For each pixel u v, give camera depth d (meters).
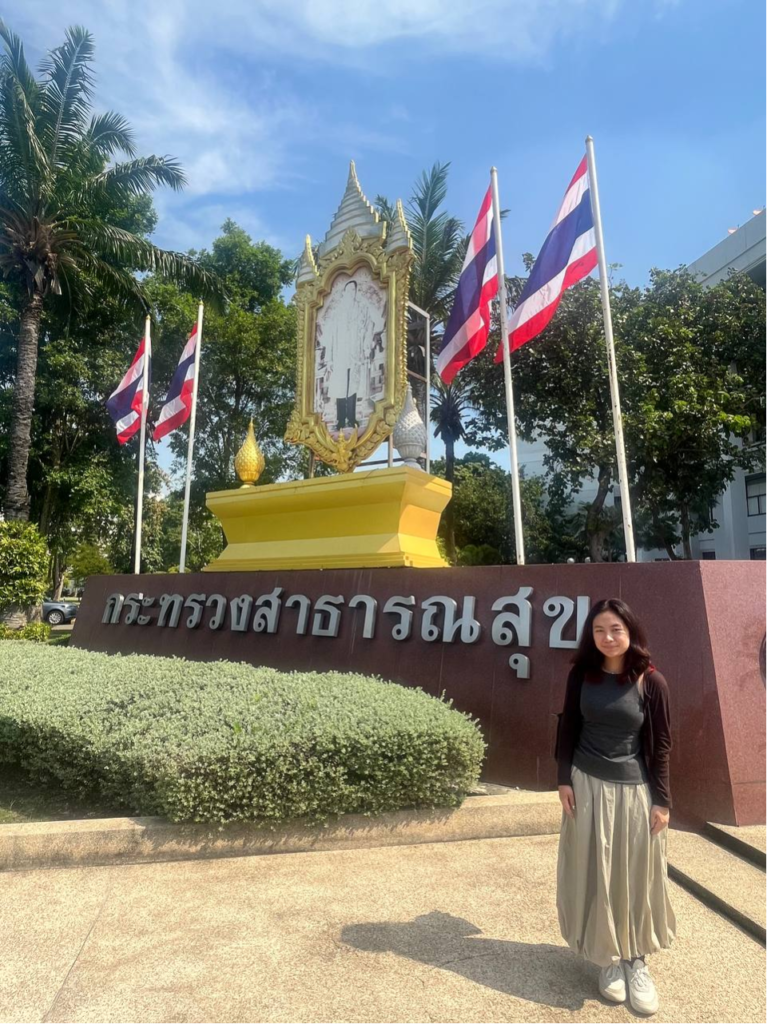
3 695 5.80
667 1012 2.72
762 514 29.39
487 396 19.17
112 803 5.07
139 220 22.52
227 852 4.27
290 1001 2.74
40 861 4.08
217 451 22.80
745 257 25.47
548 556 33.25
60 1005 2.71
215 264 24.03
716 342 18.36
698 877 3.94
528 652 6.04
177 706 5.04
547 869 4.06
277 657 8.02
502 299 8.70
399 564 7.69
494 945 3.19
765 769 4.91
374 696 5.20
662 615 5.43
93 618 11.05
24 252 16.28
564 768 3.02
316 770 4.32
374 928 3.33
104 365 19.91
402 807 4.58
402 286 9.48
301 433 10.44
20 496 16.39
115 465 21.73
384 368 9.52
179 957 3.06
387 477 8.10
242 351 21.31
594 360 17.23
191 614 9.32
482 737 5.51
